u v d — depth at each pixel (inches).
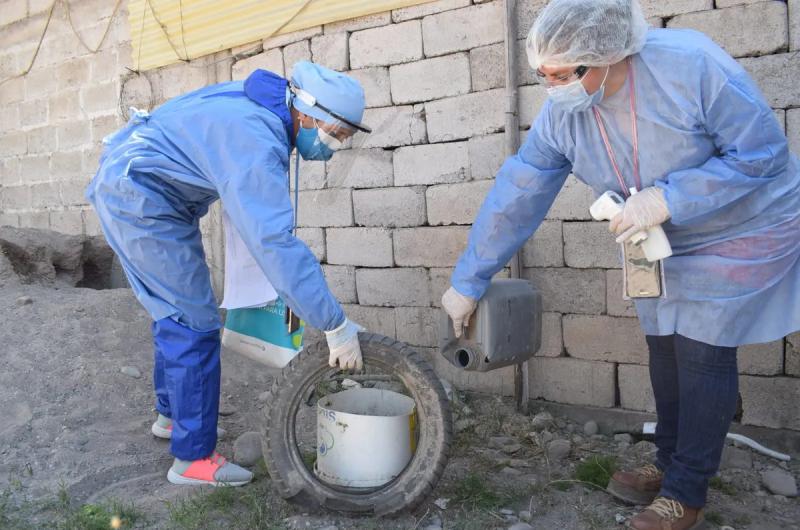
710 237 103.3
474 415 170.4
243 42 213.2
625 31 93.1
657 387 119.0
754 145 95.2
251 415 168.1
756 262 100.9
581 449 152.9
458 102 177.8
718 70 93.2
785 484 130.2
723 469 139.9
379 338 116.6
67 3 266.1
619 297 161.6
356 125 121.5
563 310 168.7
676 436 118.9
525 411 171.9
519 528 110.4
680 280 104.7
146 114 125.8
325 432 121.1
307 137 122.1
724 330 102.4
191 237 126.6
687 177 96.9
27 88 287.0
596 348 165.8
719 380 104.1
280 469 115.3
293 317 126.6
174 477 127.4
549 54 95.7
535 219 118.8
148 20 236.4
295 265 108.3
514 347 124.3
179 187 122.0
